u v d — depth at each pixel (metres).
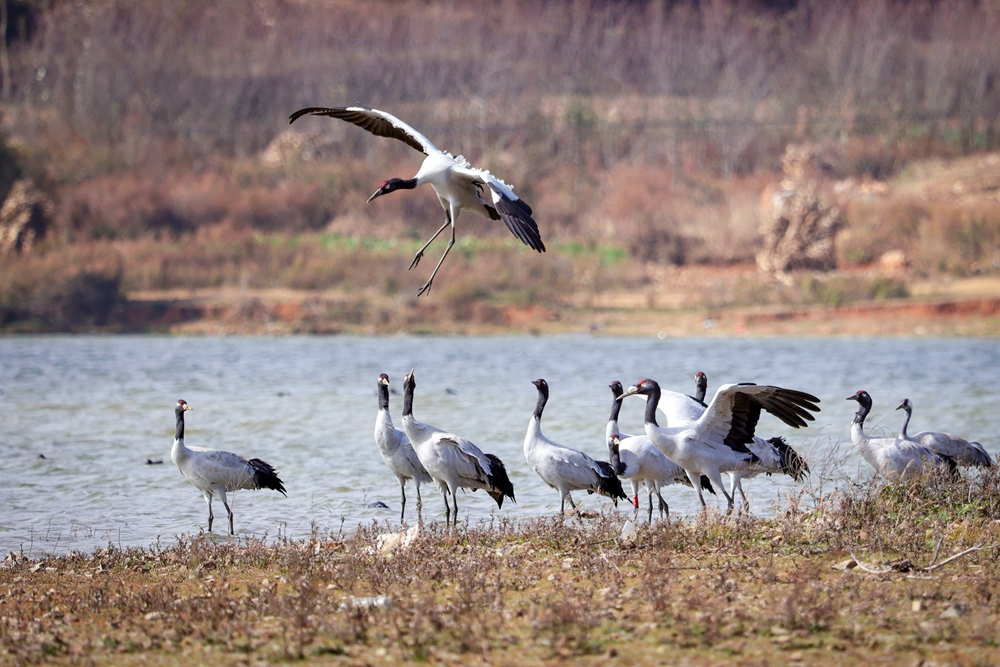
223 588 9.88
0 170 60.22
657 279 53.69
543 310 49.03
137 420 23.39
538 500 15.34
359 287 52.09
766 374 31.67
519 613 8.45
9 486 16.52
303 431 21.81
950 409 24.02
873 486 12.24
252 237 59.88
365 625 8.14
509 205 9.26
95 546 12.77
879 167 72.19
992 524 11.19
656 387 12.54
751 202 60.22
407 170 69.75
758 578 9.28
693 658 7.28
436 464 13.12
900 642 7.41
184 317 48.34
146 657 7.73
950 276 50.75
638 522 11.97
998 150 74.06
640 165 70.44
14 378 31.45
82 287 48.78
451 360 36.66
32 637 8.17
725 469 12.57
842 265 53.47
